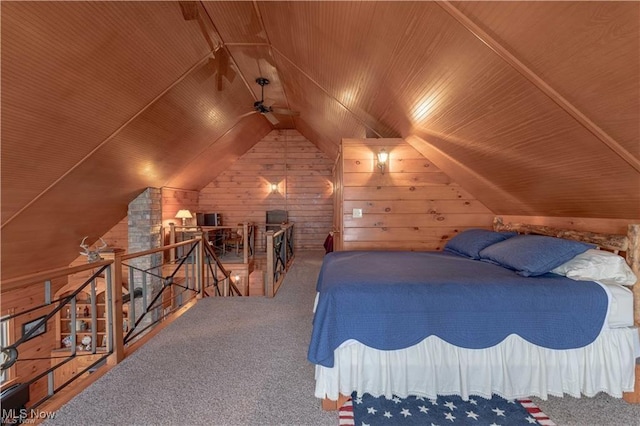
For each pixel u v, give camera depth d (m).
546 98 1.42
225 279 4.98
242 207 7.64
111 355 1.98
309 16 2.16
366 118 3.38
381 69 2.20
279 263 4.97
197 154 5.53
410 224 3.25
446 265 2.15
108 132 3.24
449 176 3.21
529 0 1.06
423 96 2.14
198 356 2.08
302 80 3.59
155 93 3.24
